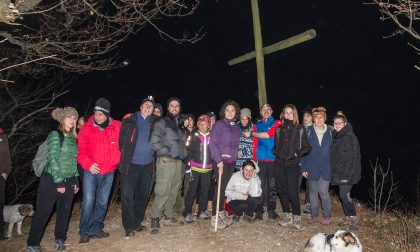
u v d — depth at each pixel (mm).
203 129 5680
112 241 5246
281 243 5211
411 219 6324
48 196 4680
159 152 5379
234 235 5457
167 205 5742
